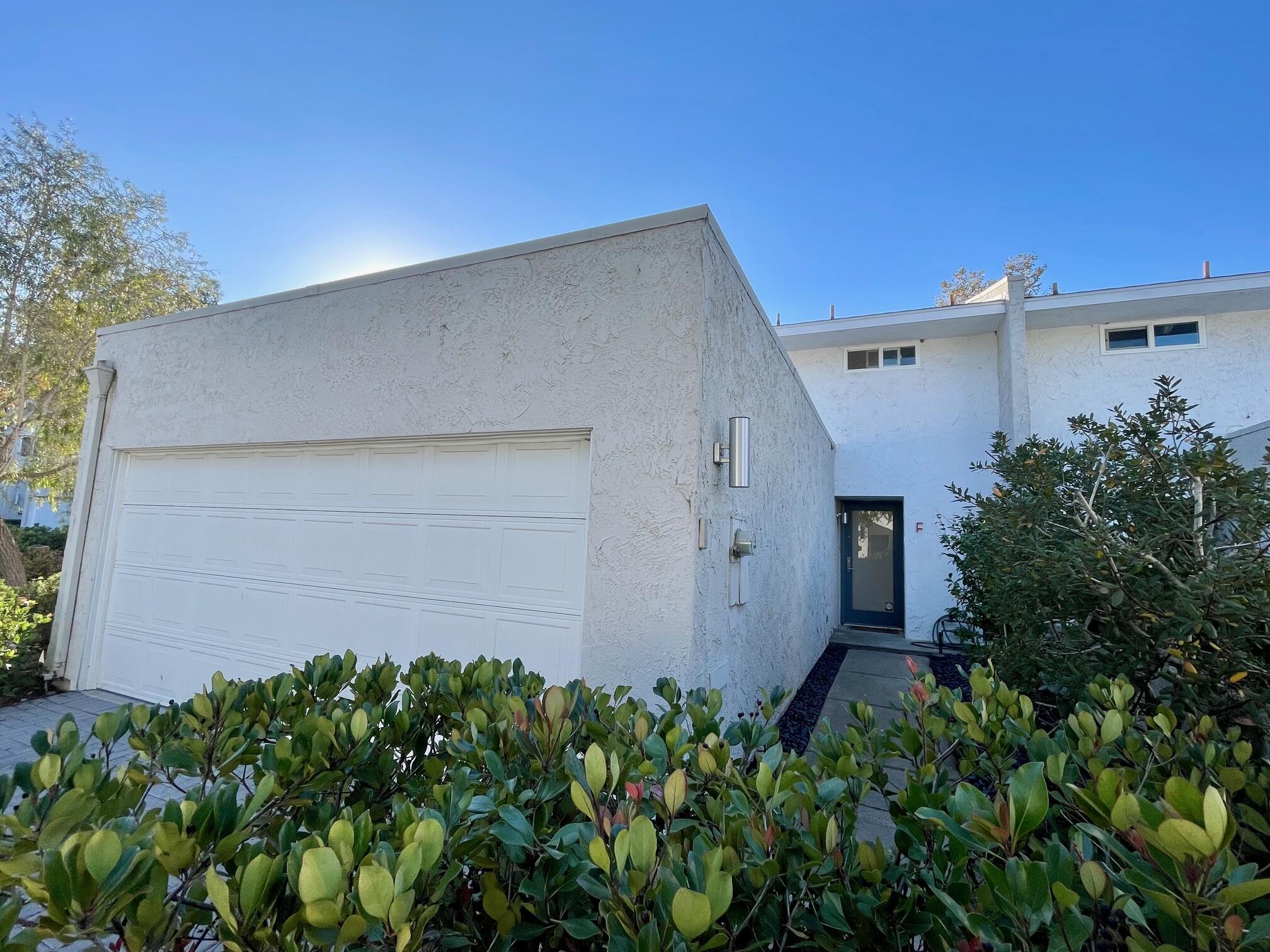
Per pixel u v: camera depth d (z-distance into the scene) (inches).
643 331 143.5
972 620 258.4
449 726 89.7
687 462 134.6
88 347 395.9
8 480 398.6
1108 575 114.7
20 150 361.7
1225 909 36.0
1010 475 161.6
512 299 161.8
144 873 43.0
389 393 178.1
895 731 78.5
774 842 51.3
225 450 214.7
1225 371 339.0
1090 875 39.2
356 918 37.7
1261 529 107.7
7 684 218.4
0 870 42.0
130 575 231.8
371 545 181.0
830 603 382.0
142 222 416.8
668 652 130.3
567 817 62.9
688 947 38.1
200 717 79.4
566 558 152.5
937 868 50.8
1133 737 68.8
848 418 412.2
